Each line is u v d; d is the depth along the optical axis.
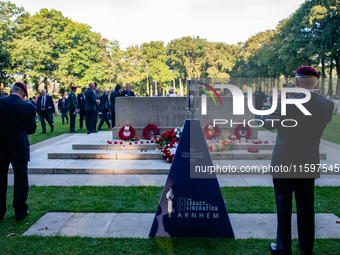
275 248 2.87
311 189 2.75
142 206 4.12
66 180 5.48
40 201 4.32
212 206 3.17
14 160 3.61
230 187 4.93
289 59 32.12
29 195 4.60
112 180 5.45
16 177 3.67
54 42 42.94
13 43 37.69
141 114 8.08
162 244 3.05
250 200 4.31
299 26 31.00
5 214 3.88
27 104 3.86
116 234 3.30
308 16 29.55
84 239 3.17
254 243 3.07
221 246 3.00
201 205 3.17
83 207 4.08
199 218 3.19
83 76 46.19
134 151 6.97
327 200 4.30
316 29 30.23
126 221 3.65
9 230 3.40
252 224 3.55
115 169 5.88
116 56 52.28
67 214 3.87
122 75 56.91
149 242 3.10
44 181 5.42
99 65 46.50
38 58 38.59
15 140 3.63
